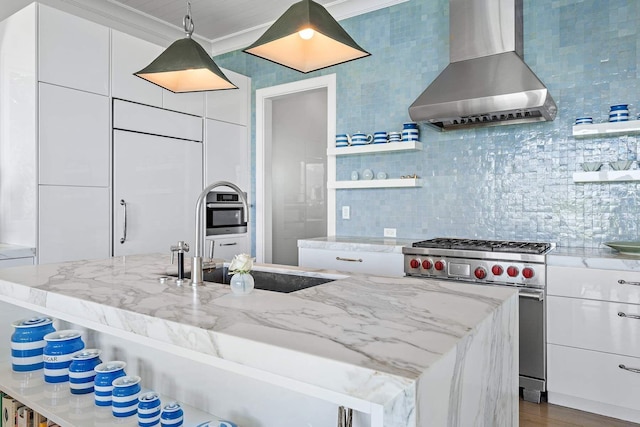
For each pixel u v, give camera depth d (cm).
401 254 302
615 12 281
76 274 188
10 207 313
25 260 285
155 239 368
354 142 371
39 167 293
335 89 403
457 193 340
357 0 379
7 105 314
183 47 199
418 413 77
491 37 297
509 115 294
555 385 249
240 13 410
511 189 318
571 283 242
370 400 80
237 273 146
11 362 208
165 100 377
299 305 131
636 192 274
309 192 617
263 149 457
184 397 172
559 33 299
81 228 316
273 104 555
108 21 401
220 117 428
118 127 340
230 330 105
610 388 233
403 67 365
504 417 139
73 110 312
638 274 224
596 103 287
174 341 113
